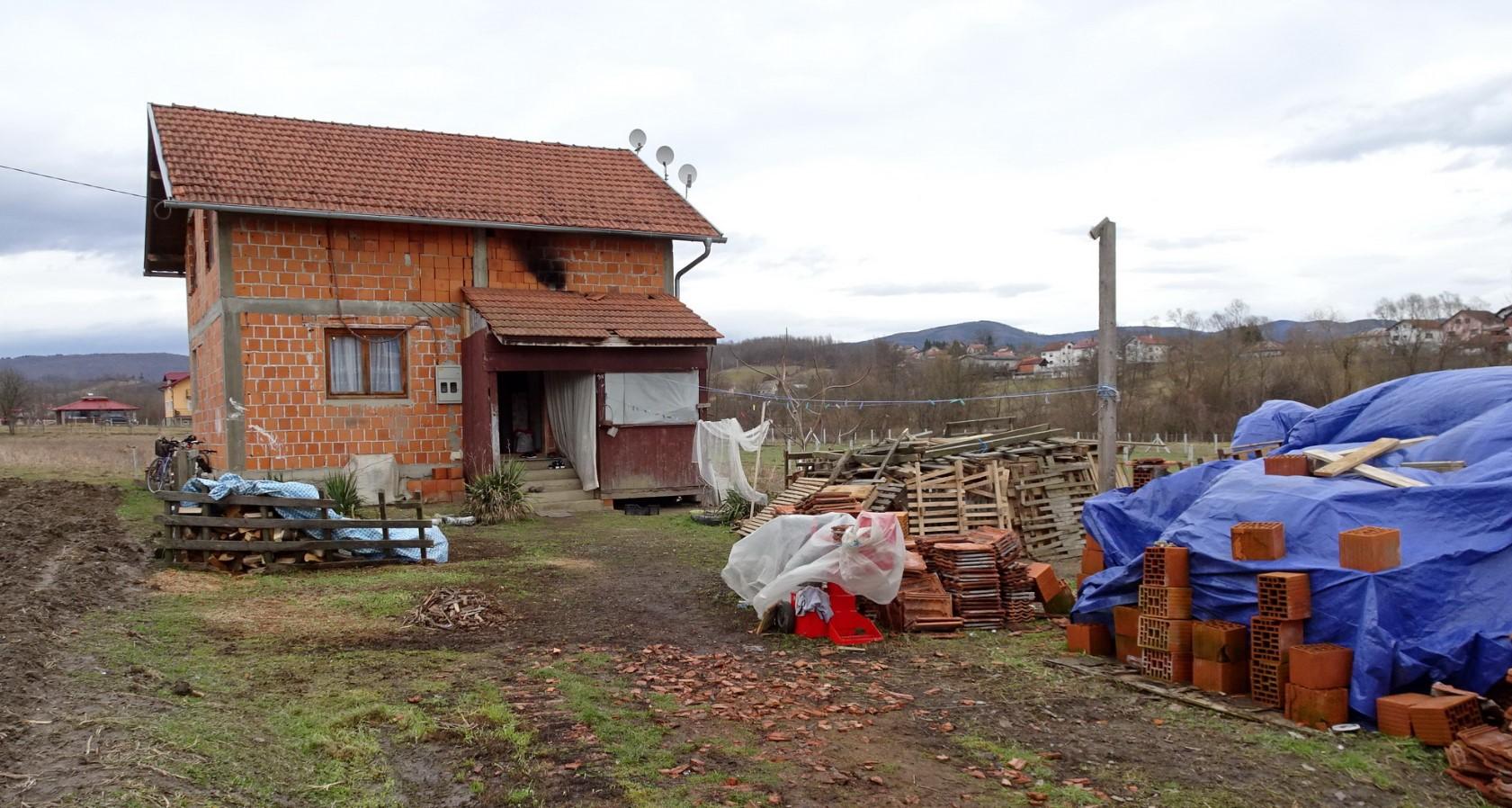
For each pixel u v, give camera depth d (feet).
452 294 61.41
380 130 67.00
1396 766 19.12
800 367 156.46
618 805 16.79
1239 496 25.58
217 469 58.08
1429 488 23.00
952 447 49.88
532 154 70.54
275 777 16.94
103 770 15.47
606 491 60.03
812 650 28.78
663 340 59.72
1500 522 21.74
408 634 28.96
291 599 32.71
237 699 21.06
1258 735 20.81
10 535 41.11
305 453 57.41
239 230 55.77
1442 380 29.12
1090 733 21.34
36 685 19.81
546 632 30.22
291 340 57.11
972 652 28.58
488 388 56.85
